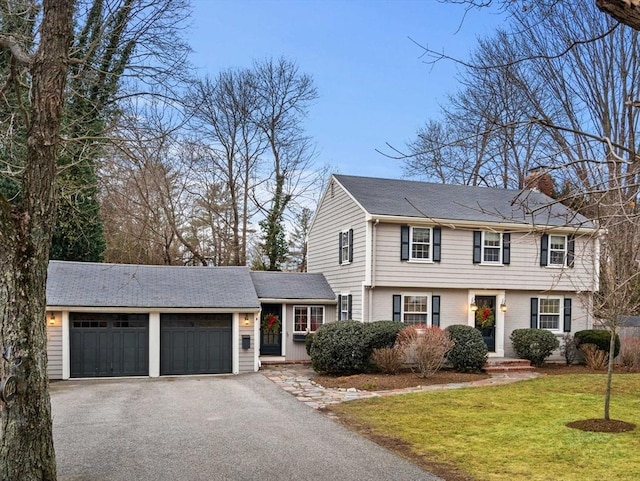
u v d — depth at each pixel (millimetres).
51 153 5723
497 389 13352
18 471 5312
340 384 14344
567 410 10656
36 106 5668
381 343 16062
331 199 21219
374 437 8727
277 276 21219
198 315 17375
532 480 6531
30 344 5461
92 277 17812
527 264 19172
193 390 13867
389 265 17766
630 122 12930
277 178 30094
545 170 3867
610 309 9492
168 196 24641
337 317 19953
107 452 7871
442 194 20391
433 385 14242
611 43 14828
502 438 8547
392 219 17516
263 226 29328
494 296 19125
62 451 7930
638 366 17719
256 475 6785
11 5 8695
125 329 16750
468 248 18625
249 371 17484
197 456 7648
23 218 5477
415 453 7773
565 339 19031
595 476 6645
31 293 5492
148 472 6906
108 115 11320
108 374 16547
